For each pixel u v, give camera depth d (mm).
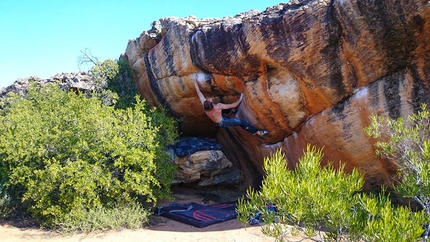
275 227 3721
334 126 6980
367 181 7008
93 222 7516
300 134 8023
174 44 9656
